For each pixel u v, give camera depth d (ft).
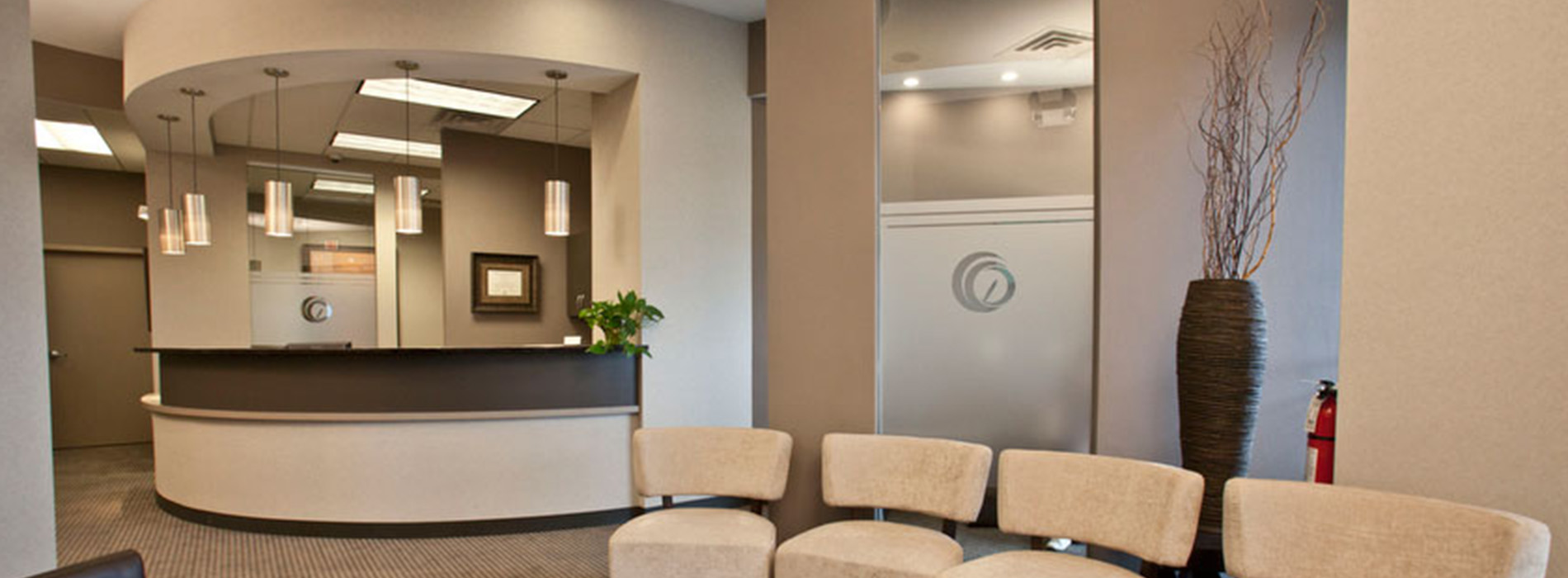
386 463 13.97
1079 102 11.43
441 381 13.99
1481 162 6.24
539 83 16.08
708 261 16.28
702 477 10.42
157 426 16.14
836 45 11.21
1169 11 9.40
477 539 13.99
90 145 22.12
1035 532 8.28
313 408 13.89
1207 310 8.27
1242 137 9.07
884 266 12.06
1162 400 9.45
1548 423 5.89
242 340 22.20
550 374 14.58
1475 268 6.28
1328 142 9.02
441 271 29.35
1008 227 11.57
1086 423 11.27
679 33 16.01
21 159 8.30
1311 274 9.11
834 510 11.18
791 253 11.57
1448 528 5.82
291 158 23.34
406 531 13.98
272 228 15.56
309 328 24.30
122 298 25.89
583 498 14.93
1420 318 6.61
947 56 11.85
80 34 16.63
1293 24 9.03
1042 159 11.57
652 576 8.95
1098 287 9.86
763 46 16.66
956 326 11.78
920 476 9.46
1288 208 9.12
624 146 15.99
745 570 8.89
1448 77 6.45
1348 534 6.30
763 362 17.04
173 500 15.43
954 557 8.45
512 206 22.47
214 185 21.89
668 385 15.66
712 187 16.38
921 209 11.93
